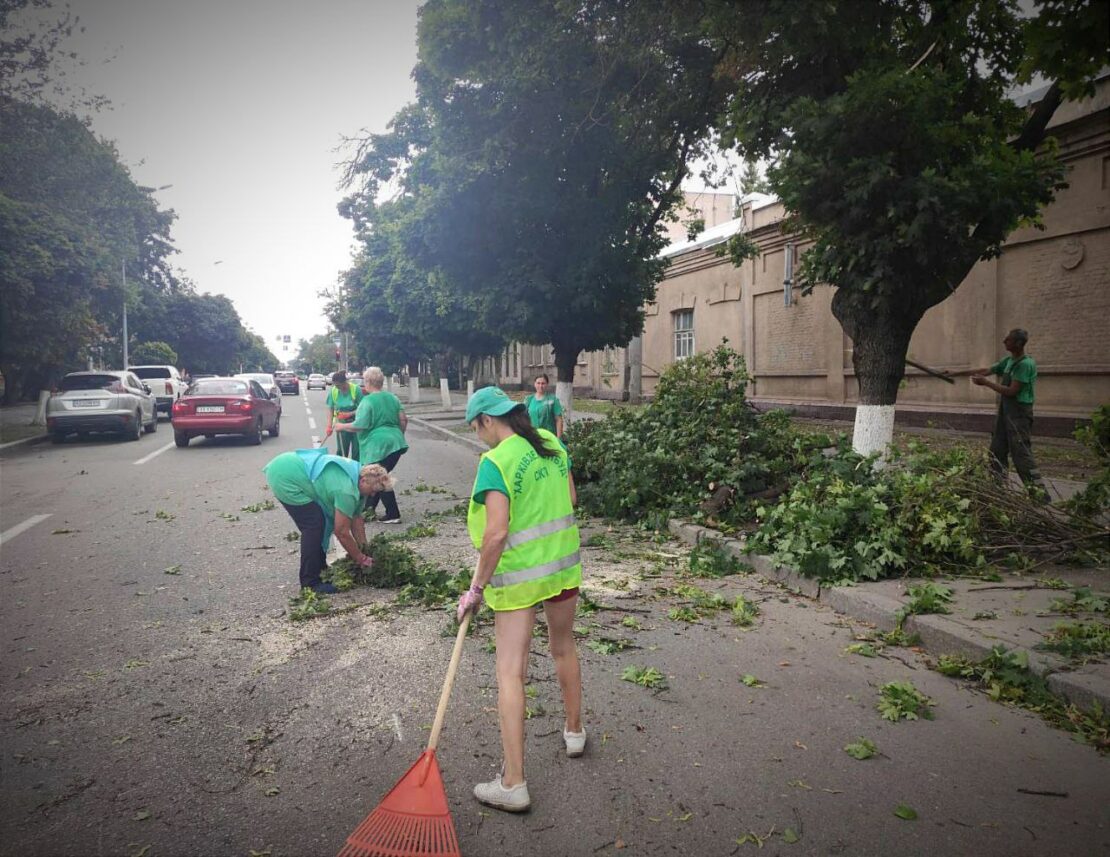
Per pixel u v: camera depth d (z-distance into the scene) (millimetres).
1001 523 6082
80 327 23531
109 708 3957
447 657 4574
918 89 6570
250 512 9508
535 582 3041
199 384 18125
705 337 22594
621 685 4133
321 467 5906
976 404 13875
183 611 5570
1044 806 2957
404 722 3756
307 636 5008
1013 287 13047
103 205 25578
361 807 3035
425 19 9984
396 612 5441
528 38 9750
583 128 10938
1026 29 3350
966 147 6965
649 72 10656
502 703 3006
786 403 19000
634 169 11891
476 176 10703
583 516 8922
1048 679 3859
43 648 4848
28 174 23031
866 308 7703
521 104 10445
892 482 6418
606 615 5320
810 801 3010
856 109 6691
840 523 5848
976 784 3119
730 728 3631
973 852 2680
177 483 11969
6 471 13469
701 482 8367
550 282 11602
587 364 31234
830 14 7082
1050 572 5758
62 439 18844
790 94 8055
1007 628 4492
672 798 3051
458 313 24234
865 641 4773
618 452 9344
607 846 2754
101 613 5547
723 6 7562
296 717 3830
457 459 15070
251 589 6117
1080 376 12016
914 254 7176
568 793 3098
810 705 3871
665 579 6254
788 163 7195
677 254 23422
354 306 36812
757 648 4672
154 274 46906
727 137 8648
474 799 3064
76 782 3240
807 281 8336
